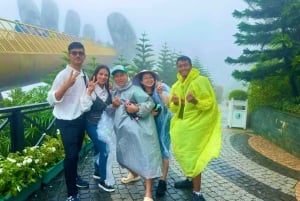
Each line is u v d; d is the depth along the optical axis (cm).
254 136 975
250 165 600
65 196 409
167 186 459
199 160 375
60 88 354
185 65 396
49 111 596
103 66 411
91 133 414
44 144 510
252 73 905
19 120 455
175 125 404
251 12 908
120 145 394
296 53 788
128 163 388
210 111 388
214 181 491
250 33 923
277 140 825
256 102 1055
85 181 445
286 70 855
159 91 415
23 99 710
